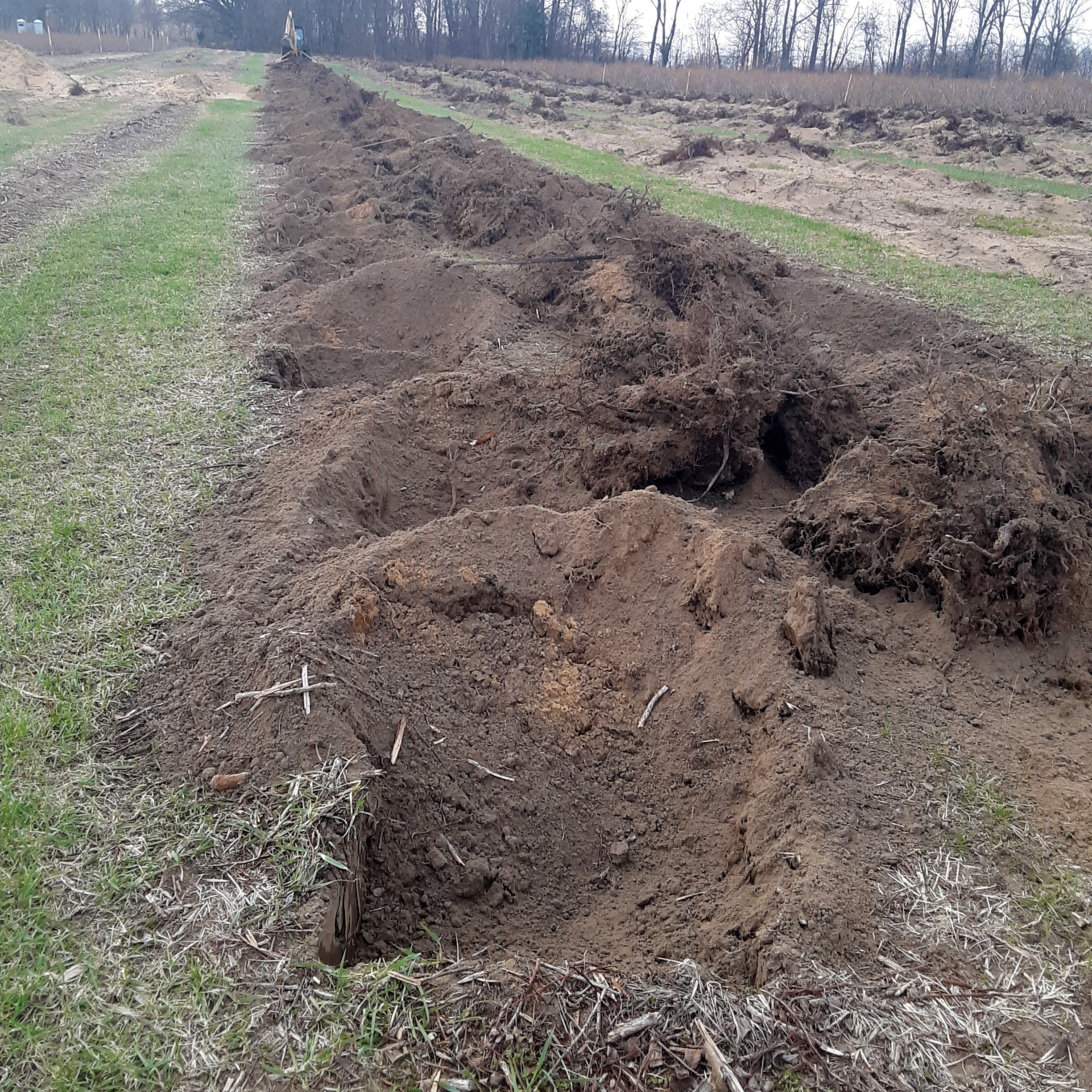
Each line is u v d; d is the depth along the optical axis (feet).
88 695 12.70
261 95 109.50
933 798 11.60
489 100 108.06
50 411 21.97
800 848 10.71
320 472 18.72
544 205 40.73
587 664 14.87
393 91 127.65
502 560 15.74
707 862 12.07
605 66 177.58
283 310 31.04
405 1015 8.70
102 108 87.92
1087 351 28.48
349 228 42.70
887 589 16.65
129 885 9.83
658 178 61.16
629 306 27.32
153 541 16.65
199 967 8.96
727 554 14.84
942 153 72.59
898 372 24.54
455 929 11.27
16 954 9.05
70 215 43.55
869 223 48.67
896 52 178.40
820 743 11.84
